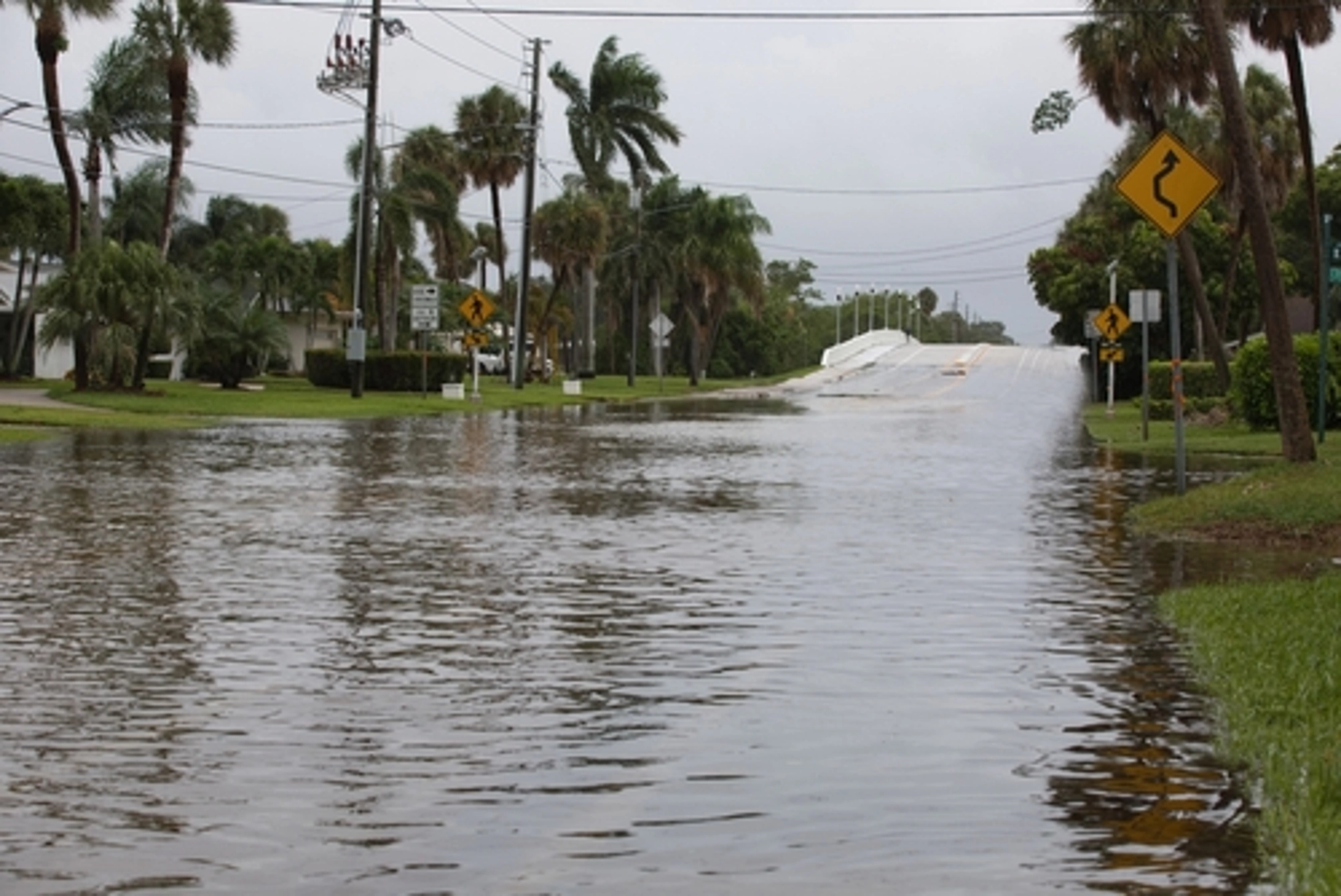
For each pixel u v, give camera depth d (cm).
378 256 7862
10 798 778
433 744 891
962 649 1196
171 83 6150
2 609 1342
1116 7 4897
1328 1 4303
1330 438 3575
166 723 935
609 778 823
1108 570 1655
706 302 11006
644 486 2695
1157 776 834
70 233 5747
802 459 3428
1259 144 6144
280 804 771
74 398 5356
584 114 9394
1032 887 654
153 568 1595
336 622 1292
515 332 7725
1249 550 1839
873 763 857
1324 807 750
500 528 2014
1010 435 4484
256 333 6925
